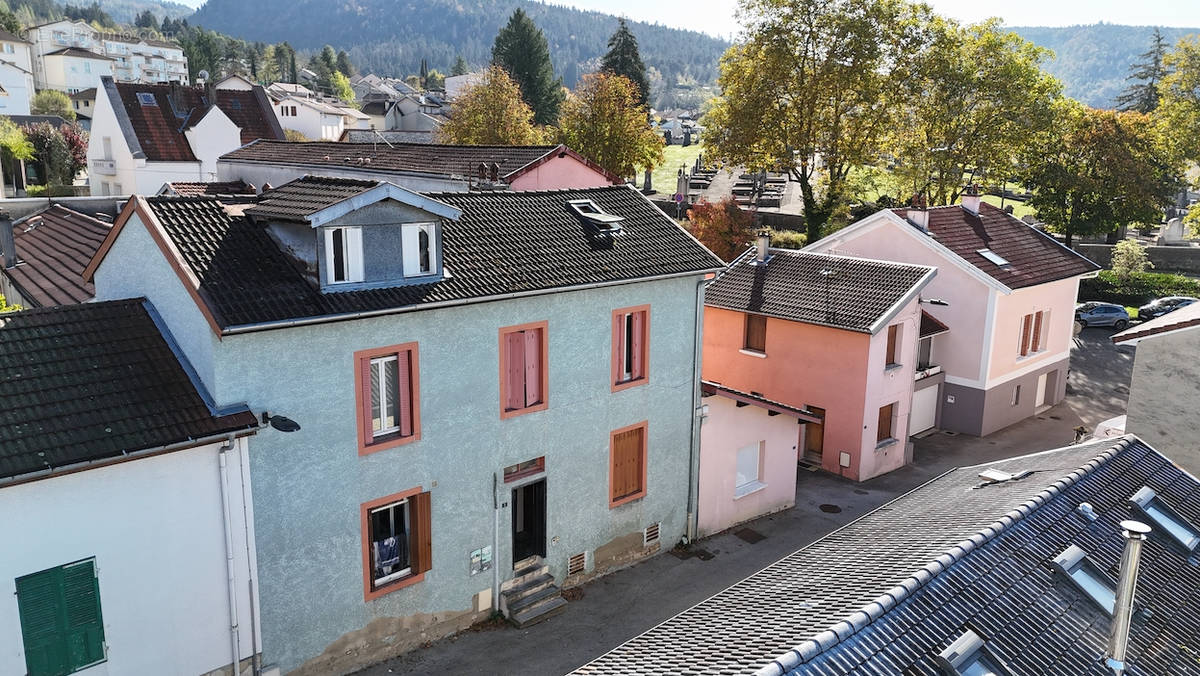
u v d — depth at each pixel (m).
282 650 15.12
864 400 27.16
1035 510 13.12
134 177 50.78
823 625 10.30
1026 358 34.41
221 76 173.62
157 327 14.77
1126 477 14.93
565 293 18.25
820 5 47.31
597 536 20.27
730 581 20.58
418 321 15.94
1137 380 21.78
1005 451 31.31
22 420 12.23
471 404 17.09
